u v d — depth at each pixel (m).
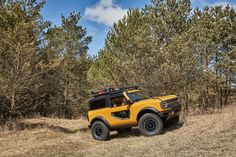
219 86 20.27
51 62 15.20
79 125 16.06
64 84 24.80
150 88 15.50
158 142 8.84
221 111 13.79
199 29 19.39
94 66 33.09
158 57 15.98
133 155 7.99
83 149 9.93
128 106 10.85
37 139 11.57
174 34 20.53
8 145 10.80
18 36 13.52
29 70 13.49
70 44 24.83
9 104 14.96
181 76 15.32
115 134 12.40
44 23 16.64
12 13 15.73
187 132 9.47
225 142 7.45
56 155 9.13
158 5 21.47
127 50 20.64
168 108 10.26
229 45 20.09
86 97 26.66
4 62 13.79
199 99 16.88
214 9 20.64
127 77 17.27
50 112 24.03
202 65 16.92
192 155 6.95
